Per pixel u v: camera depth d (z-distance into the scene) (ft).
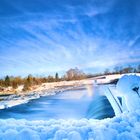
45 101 33.04
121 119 9.58
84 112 24.59
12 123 9.27
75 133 8.00
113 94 12.64
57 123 9.29
